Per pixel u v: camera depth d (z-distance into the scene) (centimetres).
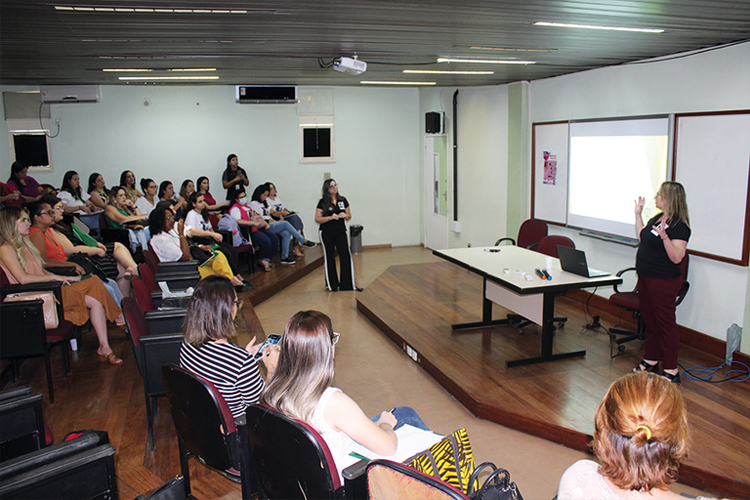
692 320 481
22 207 410
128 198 782
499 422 367
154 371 308
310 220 1008
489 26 366
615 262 573
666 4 311
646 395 134
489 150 787
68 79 697
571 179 628
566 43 434
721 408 354
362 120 1000
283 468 180
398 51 464
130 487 275
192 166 932
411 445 197
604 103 573
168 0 285
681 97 480
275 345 255
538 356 445
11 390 214
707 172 455
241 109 938
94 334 517
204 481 282
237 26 355
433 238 1007
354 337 550
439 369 430
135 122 898
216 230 727
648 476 132
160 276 462
